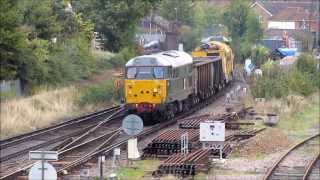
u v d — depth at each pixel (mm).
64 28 133125
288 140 74375
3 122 79500
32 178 35469
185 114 96000
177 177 51406
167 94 86062
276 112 96500
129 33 157625
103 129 81812
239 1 195000
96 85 124000
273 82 109125
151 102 85188
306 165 58062
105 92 112875
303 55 136500
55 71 119750
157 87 85188
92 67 136375
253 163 58500
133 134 55531
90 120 90938
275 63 128375
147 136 74938
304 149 68500
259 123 87625
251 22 176375
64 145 68438
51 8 127250
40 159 35438
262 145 68062
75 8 149250
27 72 111375
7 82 107062
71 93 107125
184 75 95000
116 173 53125
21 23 112500
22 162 58969
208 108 107562
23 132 79562
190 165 52781
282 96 106250
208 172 54219
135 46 163375
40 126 85188
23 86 112250
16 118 82812
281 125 87875
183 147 60812
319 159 63094
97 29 151250
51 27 122938
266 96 106375
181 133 69188
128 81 86125
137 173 53938
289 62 137125
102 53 152750
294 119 94188
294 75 119688
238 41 186125
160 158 61125
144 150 62469
